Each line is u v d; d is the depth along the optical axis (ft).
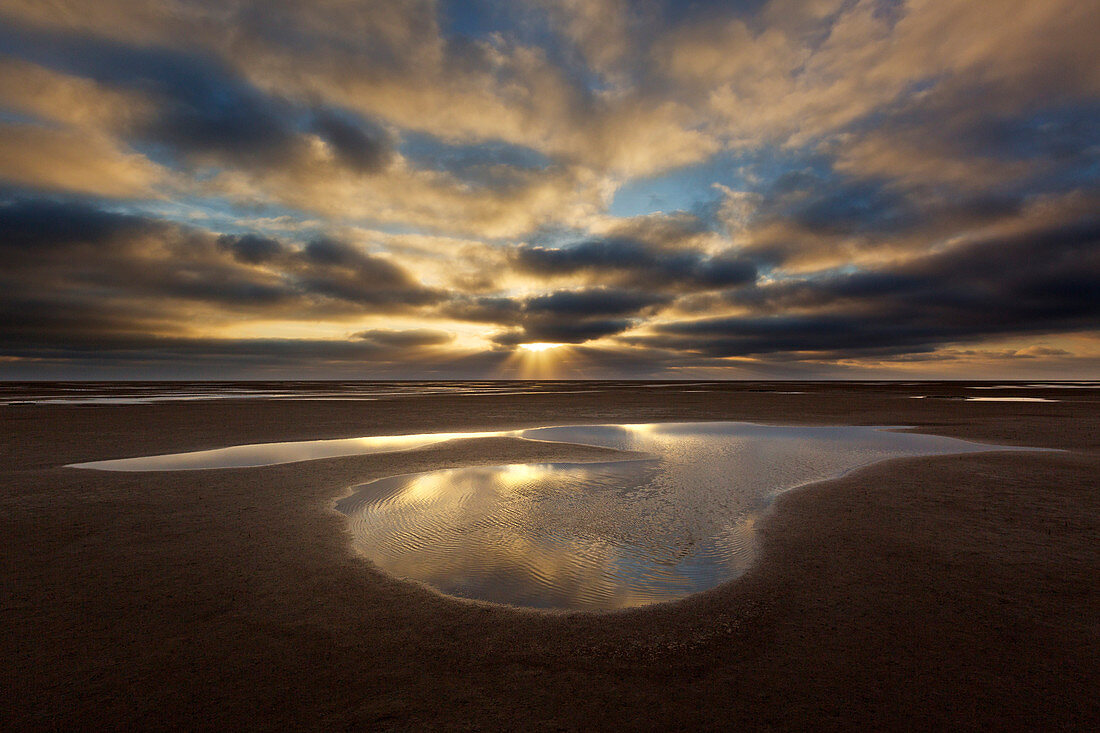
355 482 39.91
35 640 15.58
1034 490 36.06
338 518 29.96
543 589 20.45
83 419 90.74
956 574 20.86
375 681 13.65
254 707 12.47
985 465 45.83
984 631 16.14
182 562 22.52
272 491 36.70
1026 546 24.17
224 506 32.40
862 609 17.79
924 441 63.62
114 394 208.23
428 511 32.17
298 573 21.49
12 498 34.04
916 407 121.60
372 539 26.55
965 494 34.99
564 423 87.15
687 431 75.36
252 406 127.75
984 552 23.40
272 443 61.77
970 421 87.35
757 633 16.24
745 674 13.94
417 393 226.99
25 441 61.98
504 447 58.85
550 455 53.01
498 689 13.34
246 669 14.15
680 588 20.66
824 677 13.73
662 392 226.38
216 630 16.42
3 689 13.09
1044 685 13.21
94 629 16.35
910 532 26.55
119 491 36.24
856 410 113.09
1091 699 12.59
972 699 12.66
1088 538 25.32
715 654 15.03
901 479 40.16
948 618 17.06
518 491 37.50
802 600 18.60
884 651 15.03
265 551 24.16
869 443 62.34
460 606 18.56
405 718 12.12
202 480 40.27
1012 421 86.69
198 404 135.13
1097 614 17.24
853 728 11.63
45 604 18.16
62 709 12.32
